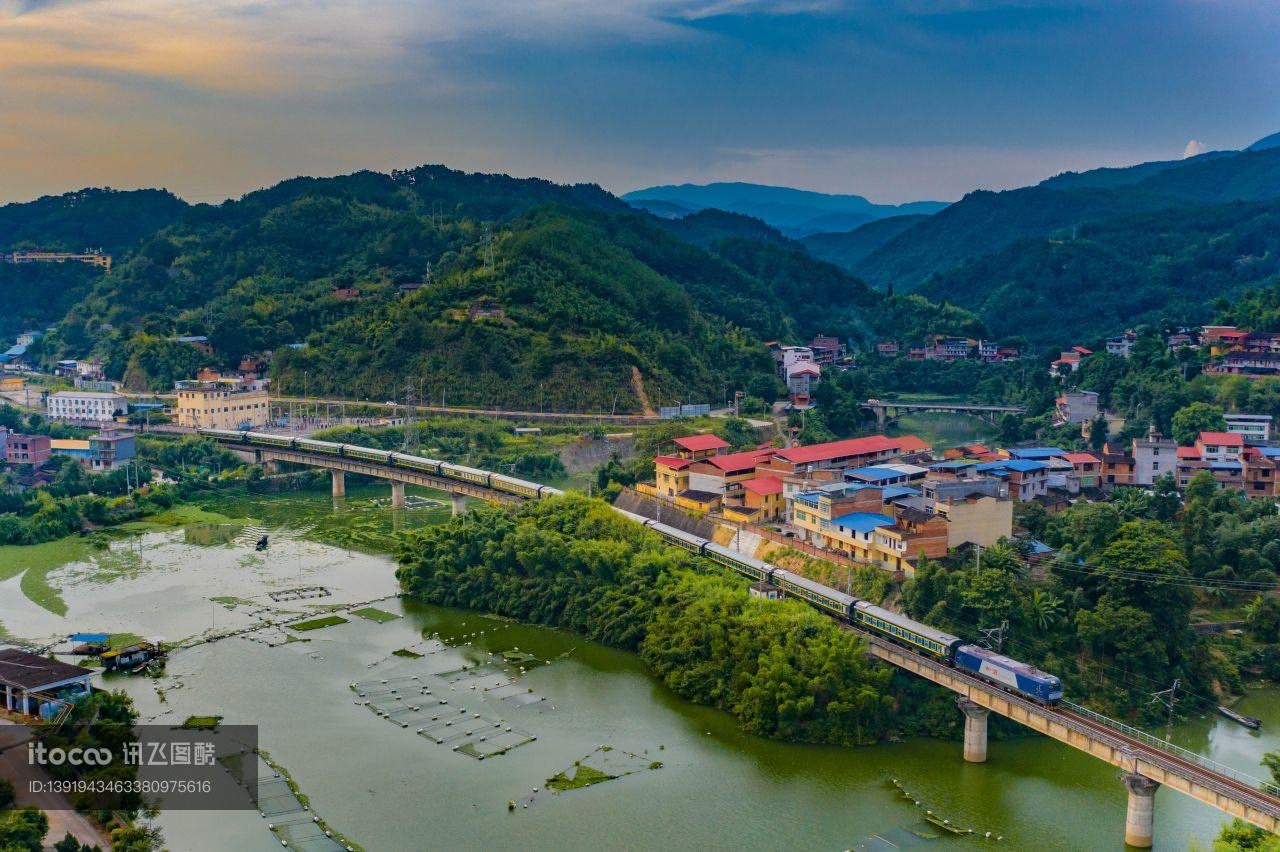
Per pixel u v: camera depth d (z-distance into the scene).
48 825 119.69
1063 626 164.00
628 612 187.50
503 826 128.12
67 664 159.50
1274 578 187.00
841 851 123.38
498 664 180.88
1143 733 135.00
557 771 142.12
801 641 159.75
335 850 122.00
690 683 166.25
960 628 160.62
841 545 192.62
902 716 153.62
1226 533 194.88
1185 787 118.94
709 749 149.00
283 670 177.25
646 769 142.75
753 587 186.00
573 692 168.62
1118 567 165.38
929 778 140.88
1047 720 134.00
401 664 180.50
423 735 152.75
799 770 143.00
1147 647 158.00
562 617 198.75
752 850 123.44
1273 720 157.88
